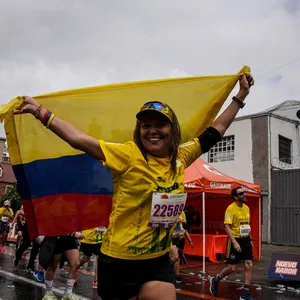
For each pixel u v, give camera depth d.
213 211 14.45
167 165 2.46
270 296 6.72
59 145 3.30
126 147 2.35
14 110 2.39
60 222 3.28
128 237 2.37
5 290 6.62
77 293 6.49
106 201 3.32
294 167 20.97
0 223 13.13
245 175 20.34
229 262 6.36
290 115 22.92
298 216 18.38
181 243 10.30
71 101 3.22
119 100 3.31
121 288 2.43
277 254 8.22
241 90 3.25
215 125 3.02
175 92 3.41
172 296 2.39
